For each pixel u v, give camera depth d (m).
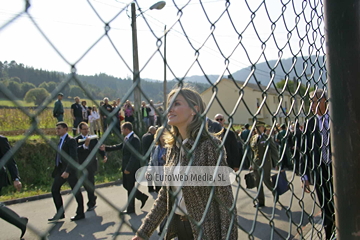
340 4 1.33
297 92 1.57
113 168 9.99
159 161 4.79
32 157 8.71
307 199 5.87
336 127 1.37
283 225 4.46
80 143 5.30
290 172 8.12
